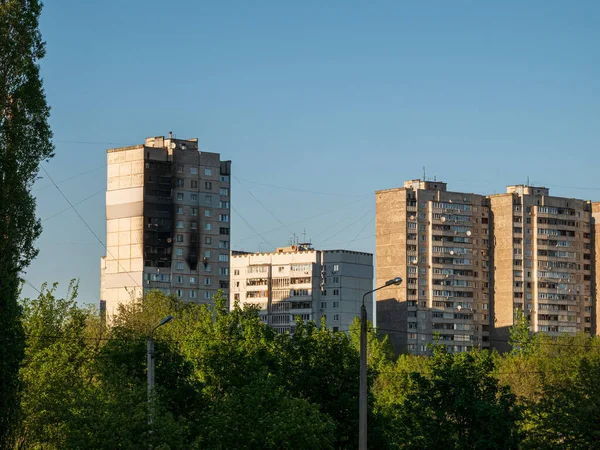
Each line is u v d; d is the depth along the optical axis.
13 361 73.44
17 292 75.31
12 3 78.06
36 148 77.31
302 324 96.12
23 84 77.50
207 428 75.81
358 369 92.81
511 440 81.06
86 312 107.56
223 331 92.31
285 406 77.69
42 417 78.12
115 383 68.56
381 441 90.19
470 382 84.44
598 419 83.69
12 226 74.88
